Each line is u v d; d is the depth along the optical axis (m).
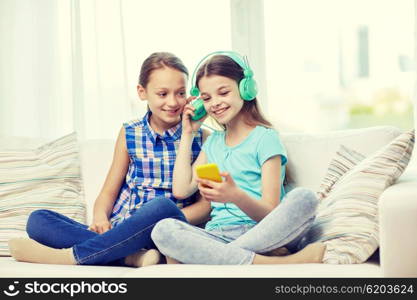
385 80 8.42
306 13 4.06
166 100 2.90
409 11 3.99
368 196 2.27
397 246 1.91
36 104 4.06
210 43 3.90
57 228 2.47
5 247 2.77
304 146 2.81
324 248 2.16
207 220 2.85
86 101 3.97
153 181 2.94
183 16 3.92
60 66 4.05
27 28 4.07
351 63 8.65
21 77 4.07
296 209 2.18
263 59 3.88
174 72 2.90
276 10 3.93
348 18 4.23
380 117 9.28
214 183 2.38
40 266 2.27
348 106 9.27
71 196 2.99
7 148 3.14
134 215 2.36
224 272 1.99
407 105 9.11
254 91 2.75
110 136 3.95
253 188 2.68
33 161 3.06
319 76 4.25
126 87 3.94
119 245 2.31
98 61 3.96
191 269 2.04
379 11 4.12
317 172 2.75
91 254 2.31
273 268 2.03
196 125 2.90
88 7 3.97
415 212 1.90
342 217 2.26
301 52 4.08
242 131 2.80
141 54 3.96
